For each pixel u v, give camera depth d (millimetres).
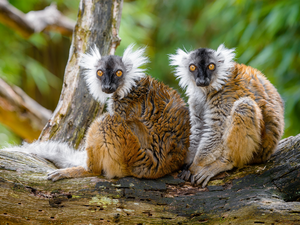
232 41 18703
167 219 6281
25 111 14508
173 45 23859
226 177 7031
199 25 21750
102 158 6973
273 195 6465
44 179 6605
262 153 7277
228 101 7379
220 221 6125
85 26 9812
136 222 6184
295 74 16172
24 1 19438
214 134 7289
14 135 19234
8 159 6875
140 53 8539
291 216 5742
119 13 10211
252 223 5812
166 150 7102
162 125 7168
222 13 19156
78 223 6062
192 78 8203
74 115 9508
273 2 16516
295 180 6660
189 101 8195
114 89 7559
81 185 6543
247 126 6930
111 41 10000
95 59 8438
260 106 7320
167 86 8078
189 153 7629
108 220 6137
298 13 14617
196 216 6324
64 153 8562
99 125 7180
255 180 6863
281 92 15250
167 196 6641
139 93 7602
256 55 17766
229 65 7961
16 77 19984
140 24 23609
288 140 7754
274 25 14641
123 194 6516
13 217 5871
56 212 6098
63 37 24000
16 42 20656
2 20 15258
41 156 8250
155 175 7004
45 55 23938
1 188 6074
